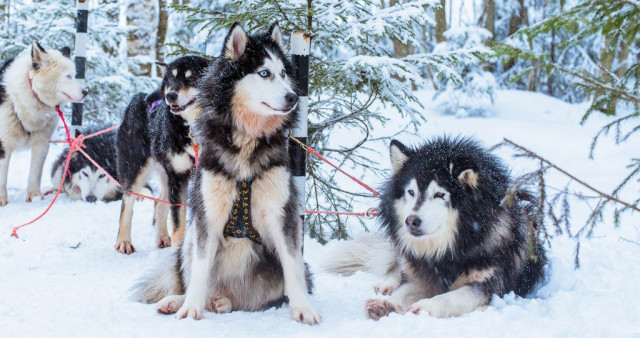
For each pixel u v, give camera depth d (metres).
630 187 8.34
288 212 2.99
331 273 4.09
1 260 4.15
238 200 2.93
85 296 3.30
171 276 3.27
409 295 3.41
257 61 2.96
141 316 2.92
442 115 14.94
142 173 4.78
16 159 8.99
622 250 4.61
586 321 2.84
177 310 3.01
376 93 4.70
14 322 2.78
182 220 4.46
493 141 12.33
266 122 2.92
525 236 3.41
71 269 4.00
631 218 6.15
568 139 12.69
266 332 2.72
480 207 3.19
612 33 2.50
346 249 4.16
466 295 3.12
